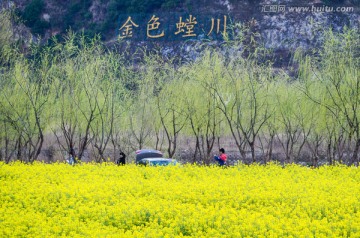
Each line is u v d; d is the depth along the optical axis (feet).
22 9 533.55
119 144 265.75
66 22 533.14
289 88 241.14
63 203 123.65
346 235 105.09
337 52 232.32
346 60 230.68
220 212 114.32
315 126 235.81
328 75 232.12
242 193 132.57
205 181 147.84
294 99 238.68
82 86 247.70
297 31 498.69
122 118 256.93
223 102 236.22
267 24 512.22
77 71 248.93
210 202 127.65
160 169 166.30
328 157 244.01
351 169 170.40
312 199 125.80
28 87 242.37
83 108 247.29
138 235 101.35
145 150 231.30
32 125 243.81
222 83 244.83
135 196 133.69
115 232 105.60
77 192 131.23
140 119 261.44
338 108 227.20
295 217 113.91
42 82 246.68
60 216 115.75
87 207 119.34
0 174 155.43
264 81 244.63
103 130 250.16
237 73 245.04
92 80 249.55
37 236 100.83
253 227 105.29
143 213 114.83
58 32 528.63
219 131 249.14
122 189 136.15
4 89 243.40
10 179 151.94
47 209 119.96
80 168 169.48
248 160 291.79
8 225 106.52
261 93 241.96
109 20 523.70
